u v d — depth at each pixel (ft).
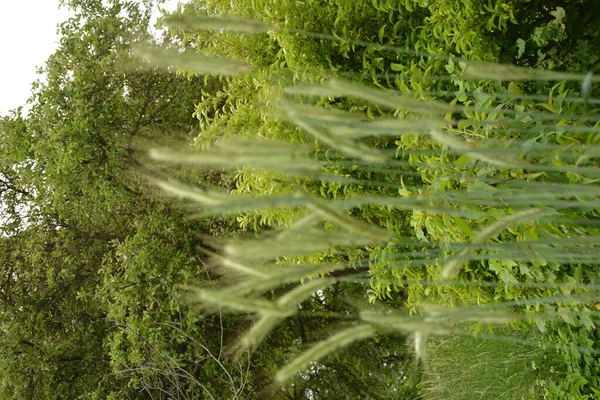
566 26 8.20
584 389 9.30
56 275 23.85
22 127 21.57
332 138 3.91
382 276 11.26
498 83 7.52
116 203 22.80
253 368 22.06
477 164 6.94
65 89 21.04
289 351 22.94
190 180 18.43
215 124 13.09
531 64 8.98
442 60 9.27
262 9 11.08
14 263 23.73
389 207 10.35
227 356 20.95
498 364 11.81
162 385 20.89
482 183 6.36
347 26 10.52
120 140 21.68
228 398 21.26
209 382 21.25
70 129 20.51
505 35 8.96
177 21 5.19
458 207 7.13
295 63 10.91
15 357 22.18
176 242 21.39
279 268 4.02
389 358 24.36
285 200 3.64
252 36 11.65
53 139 20.35
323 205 3.67
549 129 6.48
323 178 3.85
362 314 4.07
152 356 20.06
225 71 5.09
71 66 22.17
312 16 10.66
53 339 23.21
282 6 10.68
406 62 10.24
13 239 24.02
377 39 10.75
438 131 3.98
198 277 20.58
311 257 12.01
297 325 23.85
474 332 10.01
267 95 11.02
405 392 22.18
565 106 6.89
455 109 4.39
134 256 20.94
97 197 22.58
